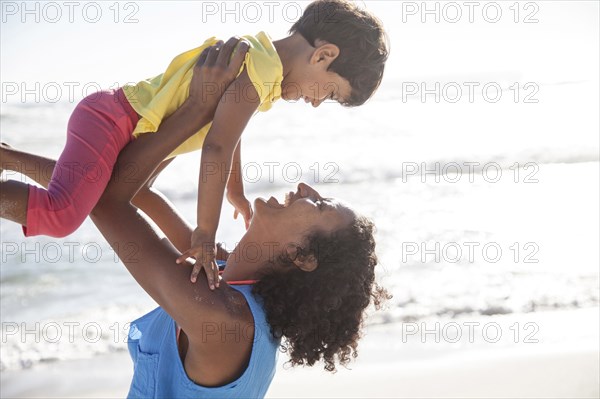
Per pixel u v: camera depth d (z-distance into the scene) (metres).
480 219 8.28
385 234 7.68
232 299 2.03
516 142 14.87
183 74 2.38
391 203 9.42
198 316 1.97
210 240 2.18
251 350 2.03
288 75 2.70
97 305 5.68
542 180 10.91
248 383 2.05
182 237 2.47
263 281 2.12
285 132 15.88
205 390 2.03
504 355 4.48
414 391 3.97
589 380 4.07
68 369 4.46
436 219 8.35
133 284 6.24
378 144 14.88
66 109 16.50
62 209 2.03
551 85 26.77
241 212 2.89
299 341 2.14
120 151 2.25
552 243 7.10
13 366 4.49
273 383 4.08
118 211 2.13
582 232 7.50
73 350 4.78
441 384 4.07
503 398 3.85
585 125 16.89
